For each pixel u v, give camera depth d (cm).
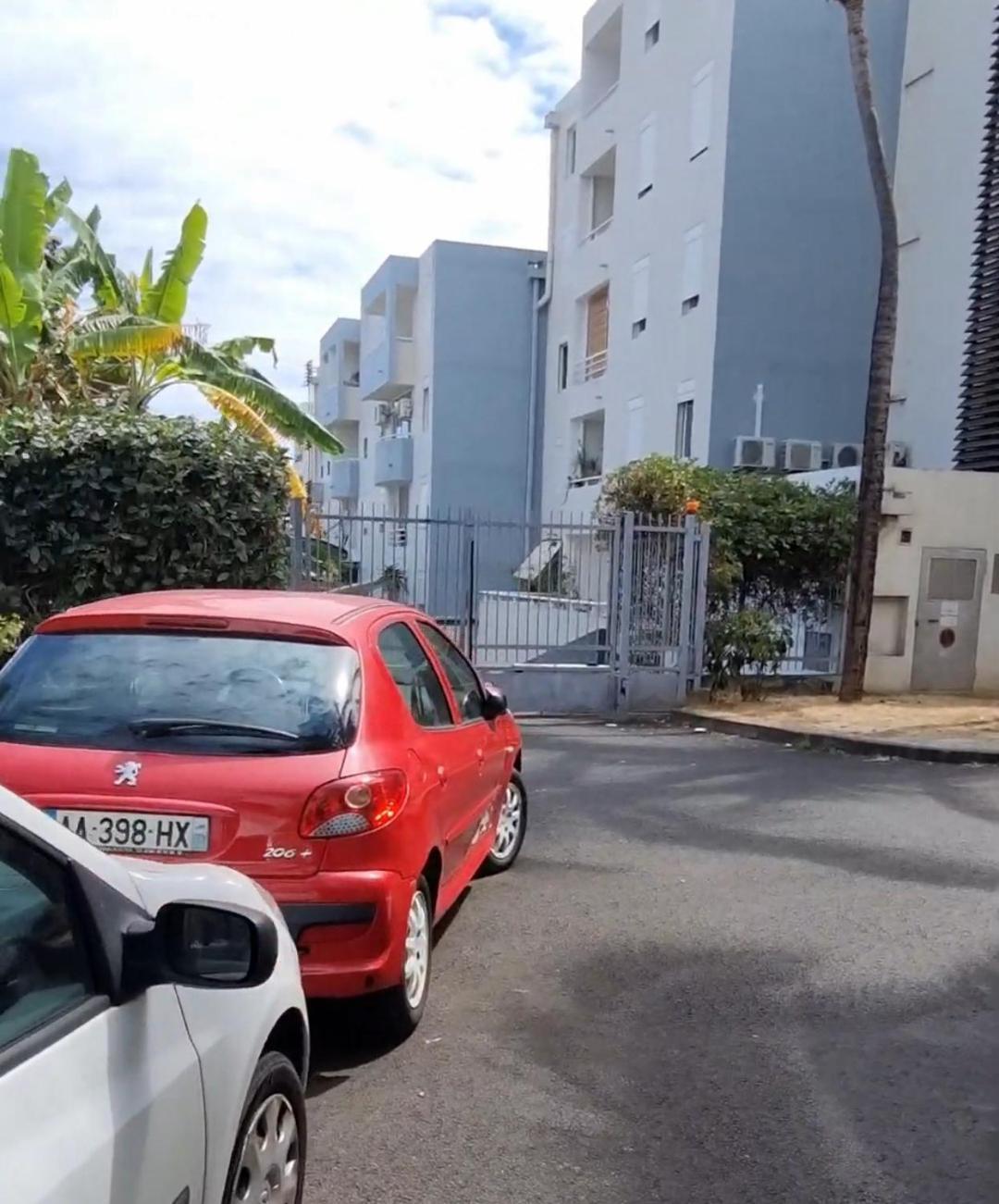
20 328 1320
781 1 1944
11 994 191
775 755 1054
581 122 2698
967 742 1062
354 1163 341
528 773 949
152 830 371
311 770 381
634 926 561
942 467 1847
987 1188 337
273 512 1083
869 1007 468
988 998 480
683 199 2103
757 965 512
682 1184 335
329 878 373
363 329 3947
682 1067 410
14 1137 169
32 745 390
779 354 1973
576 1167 342
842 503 1420
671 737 1165
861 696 1356
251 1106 264
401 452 3225
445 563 1275
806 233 1975
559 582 1320
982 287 1608
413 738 439
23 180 1312
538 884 630
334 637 431
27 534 1015
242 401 1595
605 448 2488
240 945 230
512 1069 405
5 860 203
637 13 2347
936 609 1455
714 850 709
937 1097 392
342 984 377
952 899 616
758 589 1435
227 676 411
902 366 1966
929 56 1912
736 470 1822
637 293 2316
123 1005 212
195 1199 229
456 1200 323
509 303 3005
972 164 1805
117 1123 194
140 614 429
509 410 3014
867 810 825
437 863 453
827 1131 367
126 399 1506
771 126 1953
